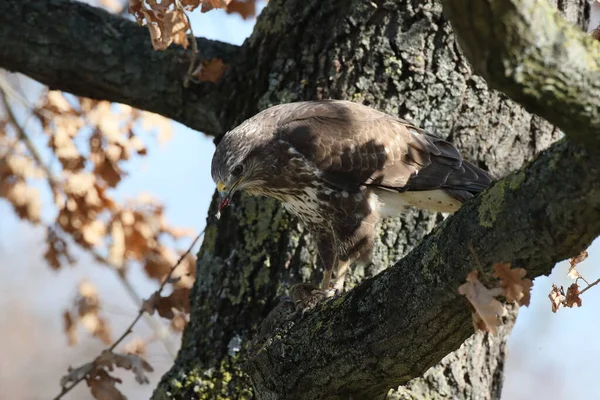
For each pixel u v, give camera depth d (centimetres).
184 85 1202
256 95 1193
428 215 1151
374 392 928
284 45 1166
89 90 1234
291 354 942
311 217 1146
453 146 1124
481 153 1131
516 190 727
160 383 1141
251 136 1154
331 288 1095
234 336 1112
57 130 1421
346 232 1134
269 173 1152
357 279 1131
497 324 729
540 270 753
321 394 938
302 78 1156
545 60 639
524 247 734
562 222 708
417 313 825
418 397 1059
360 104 1123
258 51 1188
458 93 1115
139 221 1470
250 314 1116
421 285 811
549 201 708
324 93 1142
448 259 780
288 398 953
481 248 753
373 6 1120
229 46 1223
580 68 644
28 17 1199
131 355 1188
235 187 1161
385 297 852
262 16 1192
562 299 857
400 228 1147
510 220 731
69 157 1420
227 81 1205
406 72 1119
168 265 1475
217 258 1160
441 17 1109
